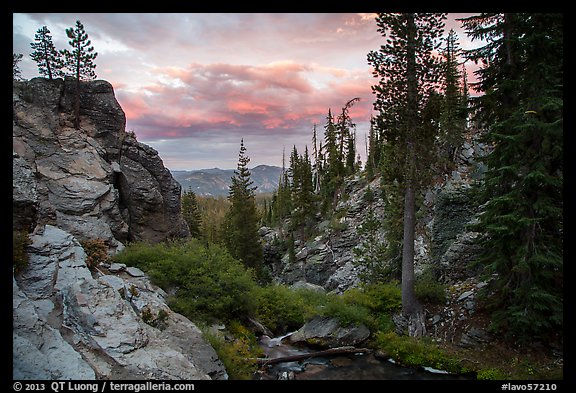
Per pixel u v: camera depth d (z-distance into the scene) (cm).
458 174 3131
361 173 6631
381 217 4609
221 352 1352
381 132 2025
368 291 2170
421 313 1816
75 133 2395
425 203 3228
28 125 2192
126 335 1092
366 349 1762
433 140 1972
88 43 2514
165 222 2800
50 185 2077
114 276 1450
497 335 1539
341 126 6062
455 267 2264
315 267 4797
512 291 1440
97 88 2606
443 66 1895
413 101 1902
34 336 925
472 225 1589
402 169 1966
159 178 2831
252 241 4431
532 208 1415
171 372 1034
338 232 5091
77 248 1392
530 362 1379
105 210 2244
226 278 1847
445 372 1498
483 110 1714
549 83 1444
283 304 2414
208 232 6731
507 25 1527
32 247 1230
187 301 1691
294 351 1789
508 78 1594
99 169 2336
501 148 1513
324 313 1969
